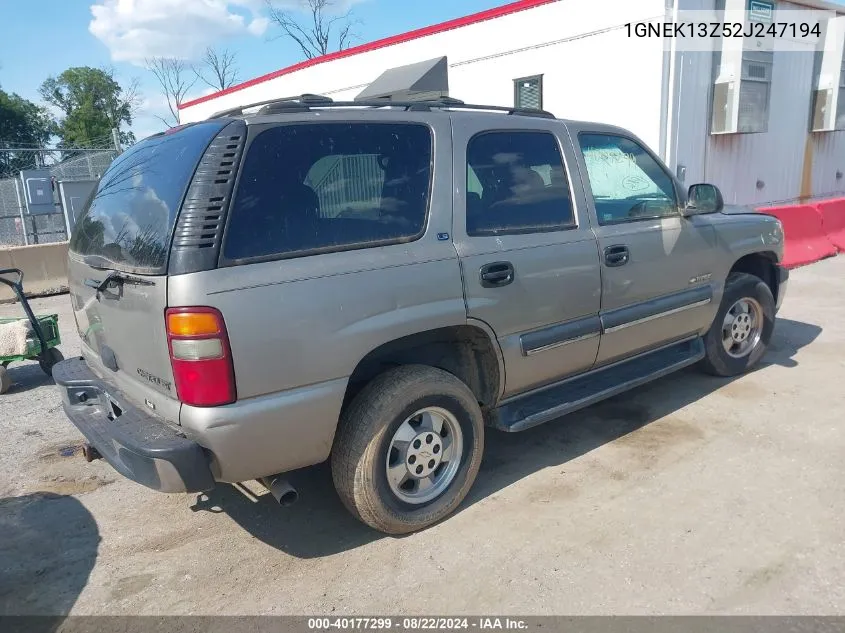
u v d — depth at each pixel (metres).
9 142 50.22
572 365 3.93
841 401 4.68
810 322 6.79
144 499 3.84
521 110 3.91
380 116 3.19
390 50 14.45
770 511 3.34
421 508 3.33
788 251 9.66
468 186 3.41
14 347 5.74
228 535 3.42
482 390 3.62
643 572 2.92
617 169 4.20
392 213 3.12
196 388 2.60
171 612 2.83
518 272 3.48
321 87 16.33
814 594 2.73
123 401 3.14
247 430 2.70
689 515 3.34
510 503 3.56
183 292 2.57
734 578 2.85
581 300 3.82
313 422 2.86
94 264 3.14
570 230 3.80
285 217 2.81
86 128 53.03
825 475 3.67
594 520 3.35
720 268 4.77
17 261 10.37
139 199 3.00
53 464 4.33
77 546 3.37
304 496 3.79
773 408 4.61
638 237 4.13
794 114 12.58
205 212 2.63
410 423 3.26
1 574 3.15
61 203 14.97
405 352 3.43
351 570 3.06
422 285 3.11
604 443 4.22
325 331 2.83
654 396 4.95
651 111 10.38
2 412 5.34
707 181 11.35
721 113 10.93
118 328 3.04
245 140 2.77
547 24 11.56
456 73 13.27
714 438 4.20
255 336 2.66
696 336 4.82
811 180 13.56
